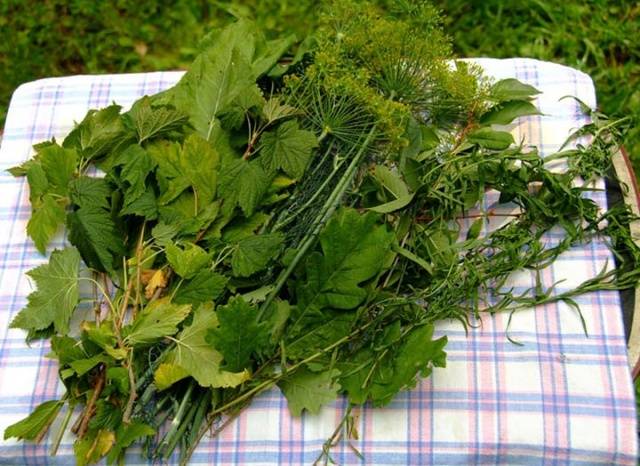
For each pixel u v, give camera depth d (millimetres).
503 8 2127
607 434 1054
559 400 1076
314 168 1208
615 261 1180
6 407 1126
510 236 1149
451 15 2127
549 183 1165
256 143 1214
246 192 1128
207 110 1217
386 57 1216
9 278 1224
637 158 1918
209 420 1086
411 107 1260
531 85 1321
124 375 1021
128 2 2191
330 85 1177
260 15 2148
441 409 1084
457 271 1112
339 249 1077
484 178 1176
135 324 1057
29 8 2188
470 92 1207
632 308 1195
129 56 2156
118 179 1147
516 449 1067
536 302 1133
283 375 1069
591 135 1269
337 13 1257
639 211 1265
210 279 1086
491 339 1125
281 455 1080
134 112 1235
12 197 1289
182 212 1146
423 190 1162
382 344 1074
